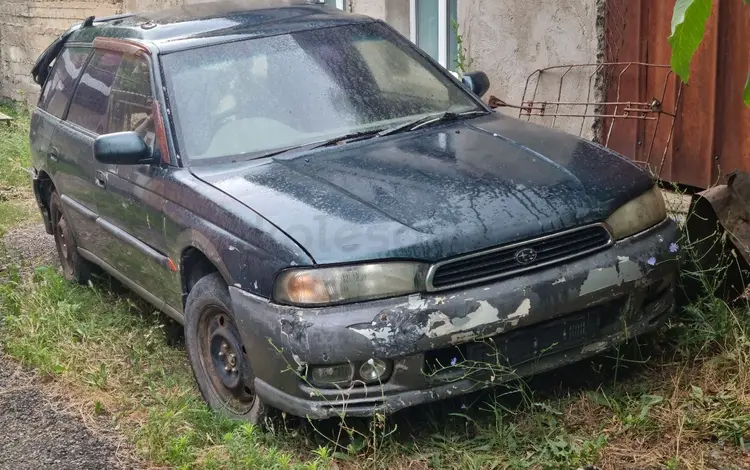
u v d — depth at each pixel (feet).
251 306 12.68
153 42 17.06
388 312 11.90
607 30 21.72
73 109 20.26
